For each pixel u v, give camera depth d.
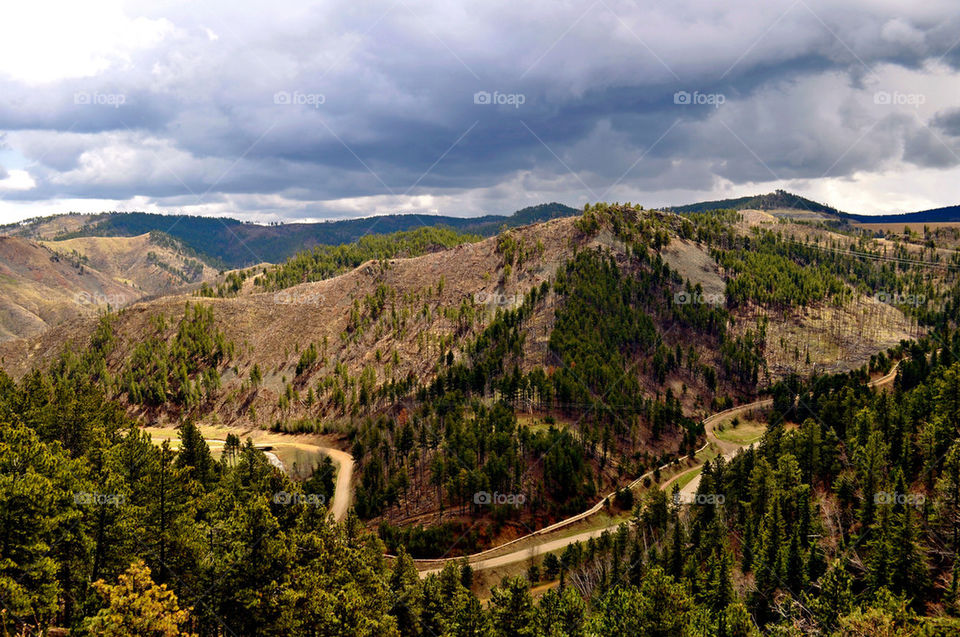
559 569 106.50
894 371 193.12
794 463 95.00
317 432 190.75
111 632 36.09
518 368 177.88
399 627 61.78
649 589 57.56
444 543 115.62
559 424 160.25
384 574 70.00
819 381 187.88
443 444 144.00
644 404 177.25
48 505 44.00
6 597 39.41
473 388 181.38
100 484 49.41
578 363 182.25
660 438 167.75
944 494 67.81
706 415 192.88
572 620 64.44
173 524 51.56
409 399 194.50
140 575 38.47
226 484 80.94
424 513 127.56
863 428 106.75
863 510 79.00
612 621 65.06
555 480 134.62
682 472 153.25
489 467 129.38
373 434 157.62
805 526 79.69
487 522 122.12
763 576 71.06
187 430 86.44
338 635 49.53
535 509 127.88
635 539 104.06
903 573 62.34
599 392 175.75
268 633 48.50
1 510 41.31
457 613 59.72
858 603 60.62
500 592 60.44
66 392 96.56
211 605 48.16
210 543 51.12
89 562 47.91
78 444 78.81
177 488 54.38
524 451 143.75
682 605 56.34
